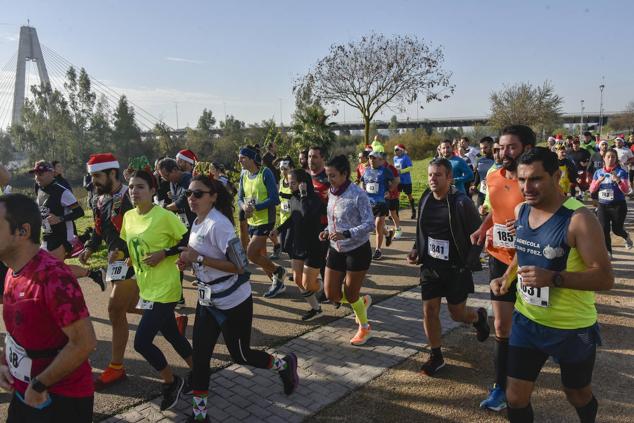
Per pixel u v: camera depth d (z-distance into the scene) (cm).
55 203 534
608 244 770
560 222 253
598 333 266
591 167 1352
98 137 5862
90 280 707
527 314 271
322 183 668
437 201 392
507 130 355
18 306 215
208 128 7006
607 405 360
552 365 427
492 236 371
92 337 218
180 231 367
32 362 222
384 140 4138
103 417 354
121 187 411
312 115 2344
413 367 429
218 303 330
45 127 5900
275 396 383
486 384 396
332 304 593
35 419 226
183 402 376
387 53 2459
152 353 352
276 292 625
